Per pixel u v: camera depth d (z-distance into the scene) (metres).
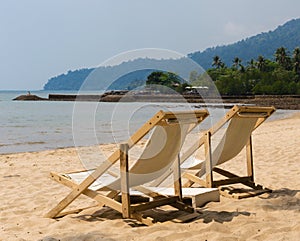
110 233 3.66
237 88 62.66
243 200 4.72
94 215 4.39
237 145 5.12
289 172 6.76
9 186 6.26
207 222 3.92
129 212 3.86
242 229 3.64
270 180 6.10
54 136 17.16
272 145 10.52
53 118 28.20
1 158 10.09
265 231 3.58
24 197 5.47
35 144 14.38
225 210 4.32
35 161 9.48
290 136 12.79
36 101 67.00
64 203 4.27
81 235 3.58
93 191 4.10
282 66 94.44
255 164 7.86
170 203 4.19
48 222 4.16
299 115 27.48
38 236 3.68
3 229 3.97
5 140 15.73
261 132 14.99
